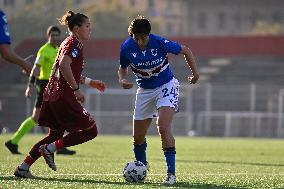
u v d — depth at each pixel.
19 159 39.56
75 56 25.53
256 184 25.31
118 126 125.31
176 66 150.00
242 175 30.50
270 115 121.00
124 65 26.81
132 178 25.75
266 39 152.88
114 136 107.12
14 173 26.77
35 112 45.28
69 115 25.95
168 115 25.83
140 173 25.75
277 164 40.31
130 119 125.12
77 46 25.66
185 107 132.88
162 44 25.83
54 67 26.14
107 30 197.25
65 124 26.00
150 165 37.22
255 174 31.36
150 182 25.62
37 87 44.38
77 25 25.66
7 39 24.89
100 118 125.94
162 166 36.47
